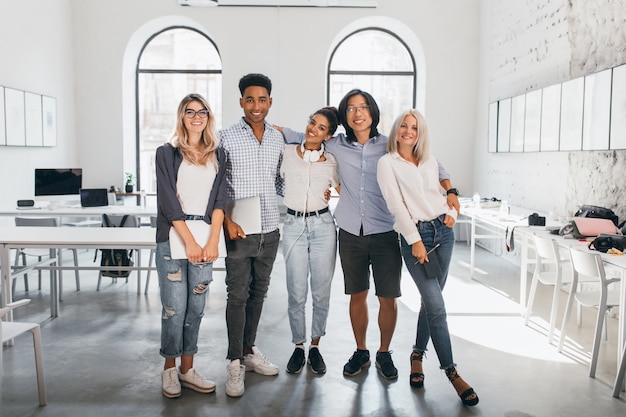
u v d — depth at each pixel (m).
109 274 5.50
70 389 3.20
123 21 8.96
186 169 2.96
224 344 4.02
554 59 6.21
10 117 7.10
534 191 6.72
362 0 8.76
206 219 2.99
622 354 3.13
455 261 7.32
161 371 3.49
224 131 3.19
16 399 3.06
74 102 9.05
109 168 9.16
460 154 9.10
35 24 7.80
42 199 7.39
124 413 2.90
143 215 6.66
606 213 4.55
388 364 3.41
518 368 3.59
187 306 3.14
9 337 2.75
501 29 7.91
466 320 4.64
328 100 9.67
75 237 4.12
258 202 3.12
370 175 3.24
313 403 3.03
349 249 3.32
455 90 9.01
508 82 7.62
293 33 8.94
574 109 5.41
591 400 3.12
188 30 9.54
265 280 3.33
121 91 9.06
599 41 5.24
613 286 4.66
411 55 9.57
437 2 8.92
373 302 5.24
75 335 4.20
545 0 6.43
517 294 5.54
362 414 2.91
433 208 3.11
